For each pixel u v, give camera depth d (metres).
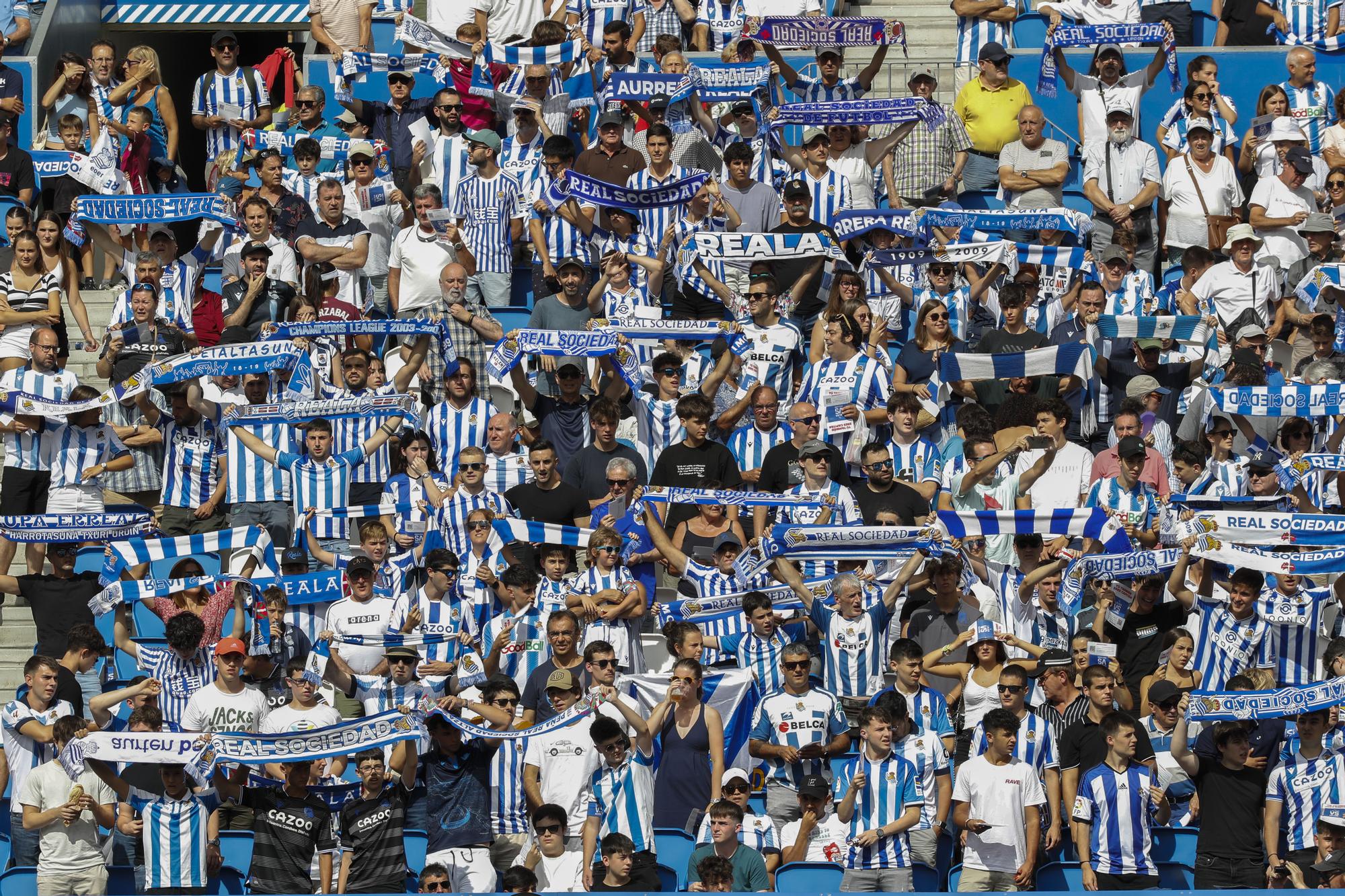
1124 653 50.31
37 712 47.69
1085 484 54.47
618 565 51.56
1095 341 59.34
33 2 78.69
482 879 45.59
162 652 51.34
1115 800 44.66
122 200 62.97
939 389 59.41
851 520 52.75
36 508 56.62
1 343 61.25
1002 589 50.50
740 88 68.12
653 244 65.12
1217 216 66.50
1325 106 70.50
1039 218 63.56
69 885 45.03
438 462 57.97
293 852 44.38
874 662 49.53
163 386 57.56
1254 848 45.00
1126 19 73.88
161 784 45.44
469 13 76.81
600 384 59.94
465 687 48.44
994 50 69.62
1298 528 47.94
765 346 60.03
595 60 70.69
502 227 66.00
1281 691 44.28
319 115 71.94
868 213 63.34
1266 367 60.22
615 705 45.84
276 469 55.47
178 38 91.69
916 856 45.81
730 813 43.53
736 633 50.94
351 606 50.44
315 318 60.69
